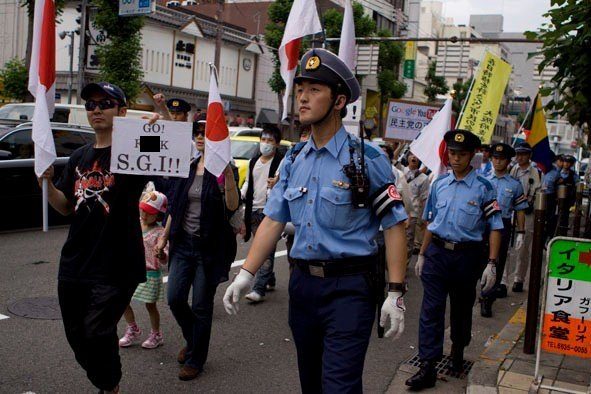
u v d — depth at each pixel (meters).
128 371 5.01
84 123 14.96
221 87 35.25
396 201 3.06
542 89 6.50
